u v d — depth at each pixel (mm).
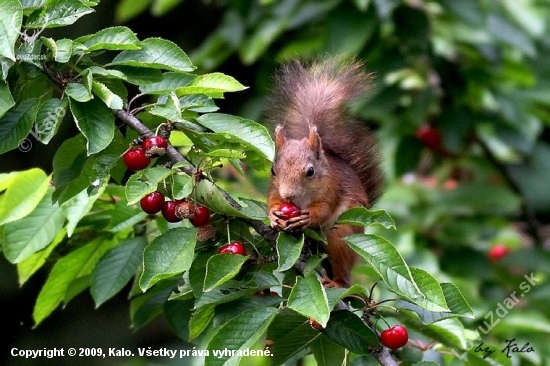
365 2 13172
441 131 14617
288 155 9617
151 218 9367
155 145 7484
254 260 7699
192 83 7625
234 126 7559
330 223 9516
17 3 7098
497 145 15805
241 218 7816
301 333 7602
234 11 15734
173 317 9008
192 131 7672
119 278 8836
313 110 10344
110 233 9453
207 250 7789
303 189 9398
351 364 8531
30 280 20750
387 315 8719
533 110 15953
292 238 7387
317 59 10680
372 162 10703
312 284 6945
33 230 8703
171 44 7902
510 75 15461
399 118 15086
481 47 14727
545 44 16953
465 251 14211
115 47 7590
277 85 10383
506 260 14258
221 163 8344
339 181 9875
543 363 11273
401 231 13422
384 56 14398
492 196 14211
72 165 8055
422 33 14164
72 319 20906
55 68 7684
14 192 8734
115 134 8094
